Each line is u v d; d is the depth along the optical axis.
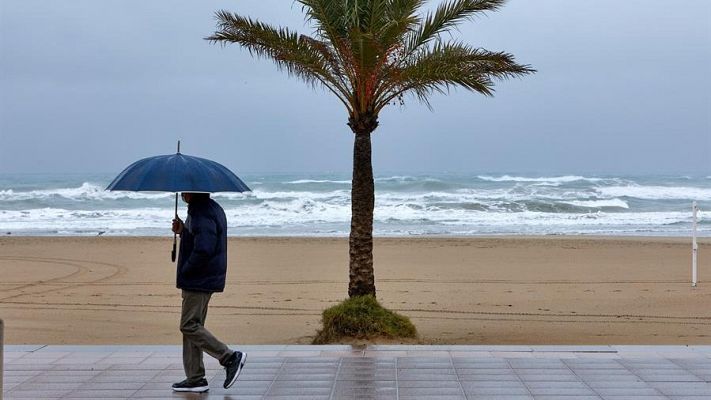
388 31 10.56
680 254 24.98
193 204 7.20
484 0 10.93
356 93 11.12
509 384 7.67
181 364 8.55
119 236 31.25
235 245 27.50
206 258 7.07
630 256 24.42
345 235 32.94
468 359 8.75
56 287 17.94
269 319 13.89
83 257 24.08
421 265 22.08
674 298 16.17
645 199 52.16
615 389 7.48
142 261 23.09
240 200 47.81
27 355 8.98
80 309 14.98
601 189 57.19
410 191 57.28
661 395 7.27
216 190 6.95
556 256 24.36
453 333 12.47
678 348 9.34
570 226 37.44
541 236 32.00
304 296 16.59
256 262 22.78
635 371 8.18
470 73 10.79
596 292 17.14
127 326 13.29
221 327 13.09
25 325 13.30
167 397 7.26
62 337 12.30
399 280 19.08
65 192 54.06
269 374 8.10
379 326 10.56
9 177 105.19
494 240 29.44
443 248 26.52
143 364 8.55
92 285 18.28
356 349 9.31
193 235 7.11
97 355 9.01
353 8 10.84
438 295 16.70
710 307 15.02
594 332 12.60
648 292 17.09
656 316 14.10
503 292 17.16
